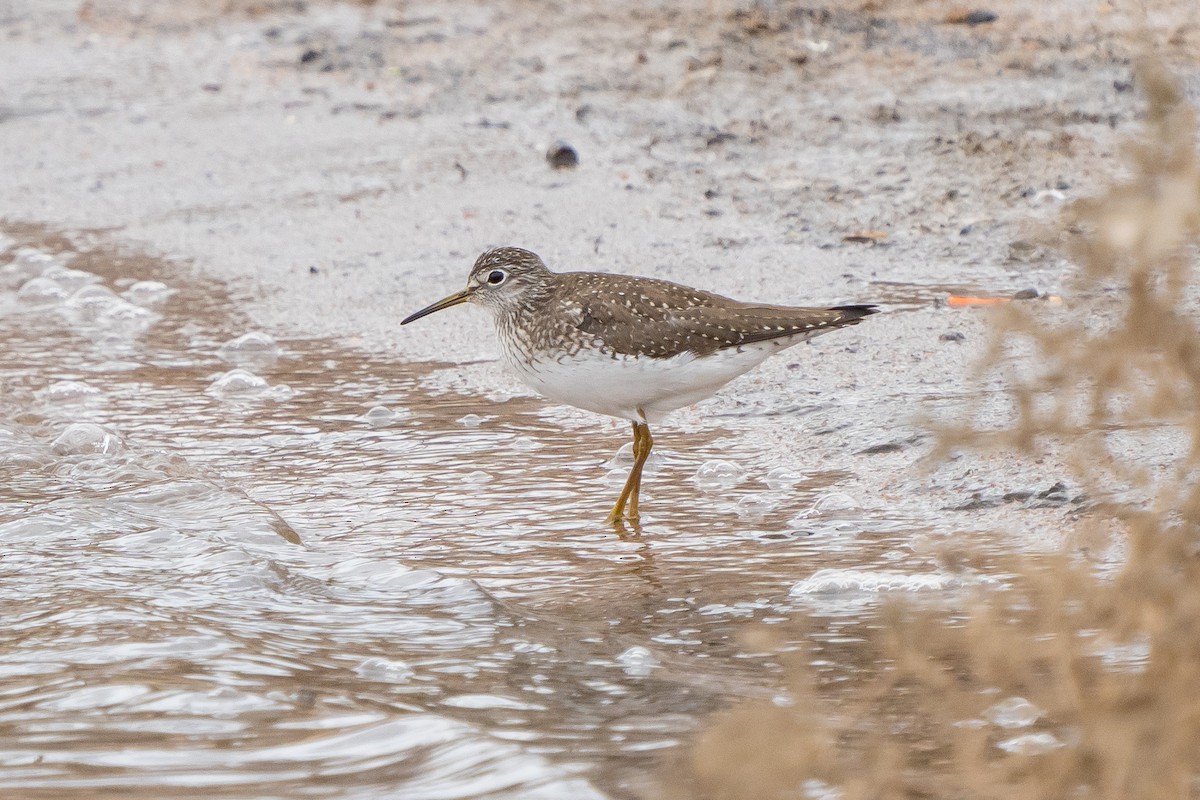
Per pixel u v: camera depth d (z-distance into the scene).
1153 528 6.46
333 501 10.92
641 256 15.76
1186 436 10.18
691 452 11.62
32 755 7.01
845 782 6.22
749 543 9.78
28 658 8.13
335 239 17.34
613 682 7.71
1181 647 6.09
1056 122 18.72
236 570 9.41
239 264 16.89
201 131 22.03
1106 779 5.84
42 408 13.07
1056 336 6.72
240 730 7.22
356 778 6.71
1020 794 6.00
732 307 10.69
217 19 28.56
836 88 21.14
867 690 7.38
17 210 19.25
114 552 9.80
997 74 20.92
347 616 8.80
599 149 19.61
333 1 29.11
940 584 8.73
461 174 19.11
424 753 6.91
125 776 6.78
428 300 15.41
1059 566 6.67
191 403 13.17
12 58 26.80
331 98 23.09
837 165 18.22
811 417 11.91
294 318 15.30
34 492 11.07
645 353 10.48
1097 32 22.09
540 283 11.22
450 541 10.09
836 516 10.11
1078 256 6.77
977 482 10.26
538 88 22.42
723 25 24.39
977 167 17.50
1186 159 6.07
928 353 12.81
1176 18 22.12
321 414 12.82
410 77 23.69
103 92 24.36
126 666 8.01
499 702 7.49
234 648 8.24
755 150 19.05
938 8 24.08
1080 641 6.59
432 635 8.48
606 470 11.41
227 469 11.65
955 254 15.26
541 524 10.37
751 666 7.88
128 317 15.48
